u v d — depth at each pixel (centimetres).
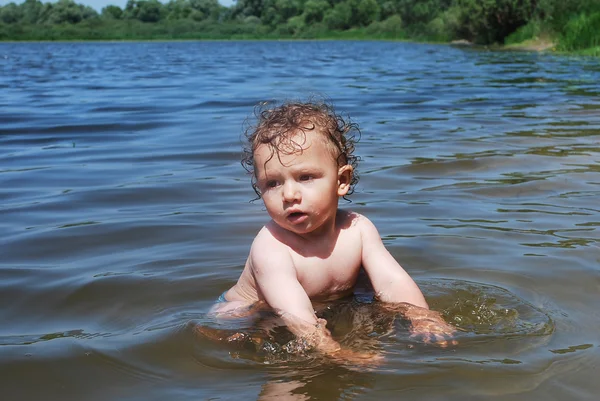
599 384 90
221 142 260
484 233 152
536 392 88
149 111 354
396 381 91
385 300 117
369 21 3309
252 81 557
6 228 160
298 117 116
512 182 196
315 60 971
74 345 103
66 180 204
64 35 3259
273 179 114
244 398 87
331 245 119
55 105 386
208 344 102
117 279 129
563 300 117
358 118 327
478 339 102
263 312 112
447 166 215
